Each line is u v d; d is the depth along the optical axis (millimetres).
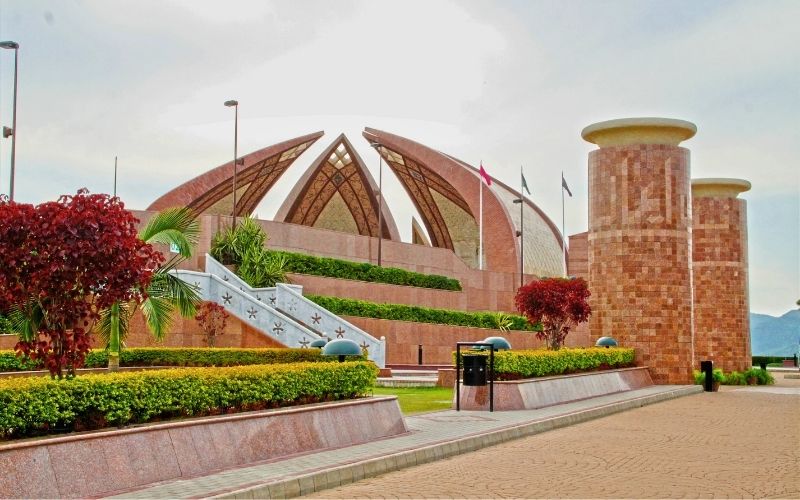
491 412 17844
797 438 14805
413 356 34875
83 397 8977
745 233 37094
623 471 11039
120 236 10055
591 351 24500
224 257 32938
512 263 49781
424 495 9352
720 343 36156
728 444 13938
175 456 9461
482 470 11133
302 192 52406
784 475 10805
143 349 21891
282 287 30578
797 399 24797
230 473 9695
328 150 52156
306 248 37906
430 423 15609
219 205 54656
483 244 50875
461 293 41906
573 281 28531
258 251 32844
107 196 10297
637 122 28781
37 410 8492
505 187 59344
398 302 38219
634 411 20469
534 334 42031
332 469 10016
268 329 28156
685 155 29547
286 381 12055
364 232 59656
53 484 7930
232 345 28484
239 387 11133
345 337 29719
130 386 9523
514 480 10336
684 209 29312
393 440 13008
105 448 8656
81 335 10383
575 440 14461
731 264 36438
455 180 51312
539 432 15680
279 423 11320
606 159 29641
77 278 10109
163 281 18172
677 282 28906
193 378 10438
